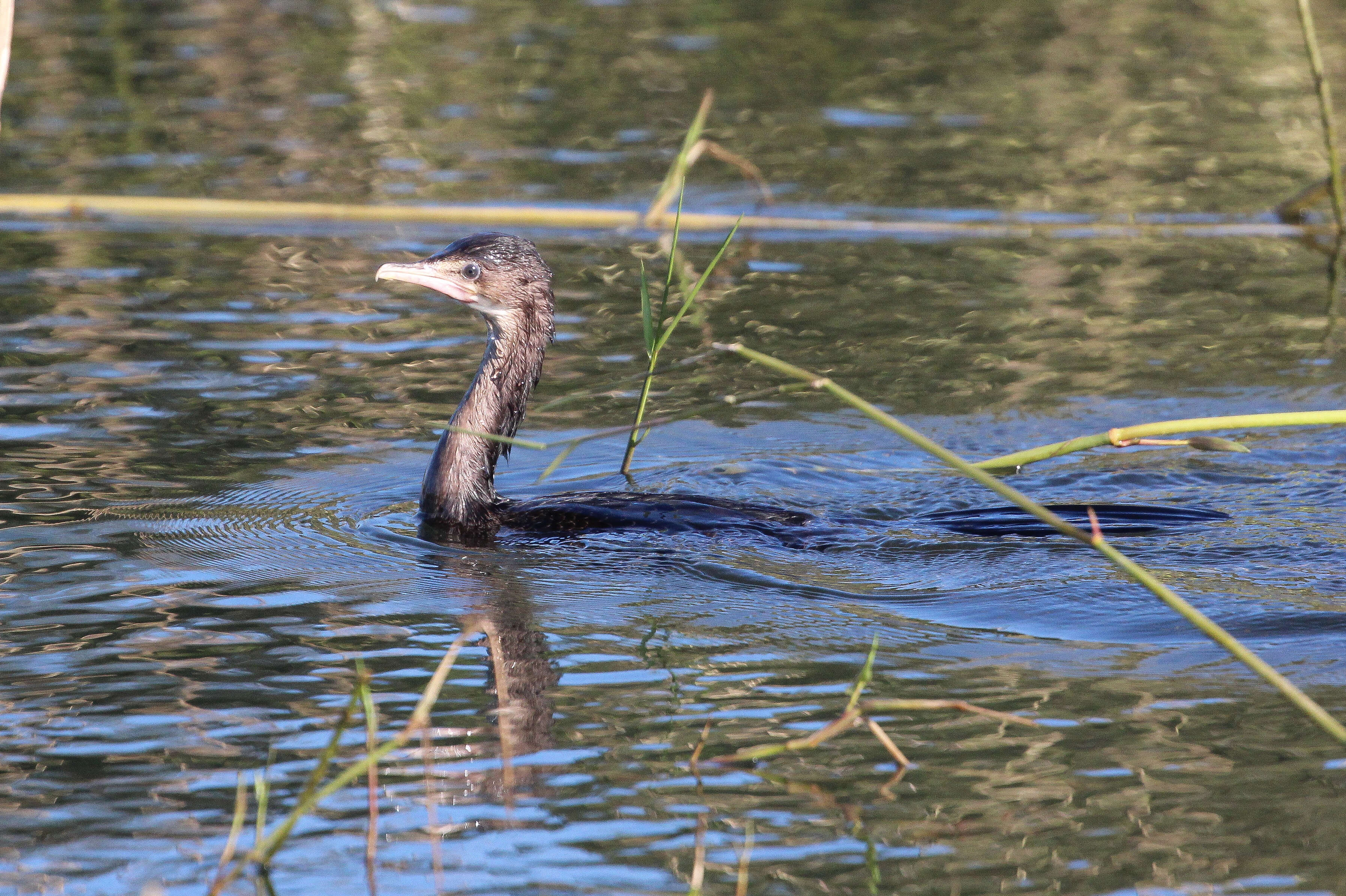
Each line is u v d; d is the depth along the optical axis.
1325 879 6.12
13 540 9.96
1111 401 13.49
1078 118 23.06
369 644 8.59
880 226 18.55
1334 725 6.23
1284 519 10.63
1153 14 28.91
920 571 9.91
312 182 19.20
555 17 28.88
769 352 14.65
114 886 6.16
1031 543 10.34
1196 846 6.40
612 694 7.98
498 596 9.44
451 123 22.28
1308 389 13.70
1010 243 18.27
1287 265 17.70
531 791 6.93
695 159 18.09
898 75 25.27
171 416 12.57
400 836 6.54
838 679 8.19
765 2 29.73
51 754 7.20
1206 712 7.71
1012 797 6.86
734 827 6.62
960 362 14.52
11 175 18.97
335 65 25.16
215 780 7.00
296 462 11.80
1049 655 8.52
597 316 15.53
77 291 15.77
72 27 26.83
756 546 10.38
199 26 27.55
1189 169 20.89
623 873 6.24
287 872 6.27
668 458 12.52
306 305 15.69
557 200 18.91
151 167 19.58
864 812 6.75
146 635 8.60
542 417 13.21
